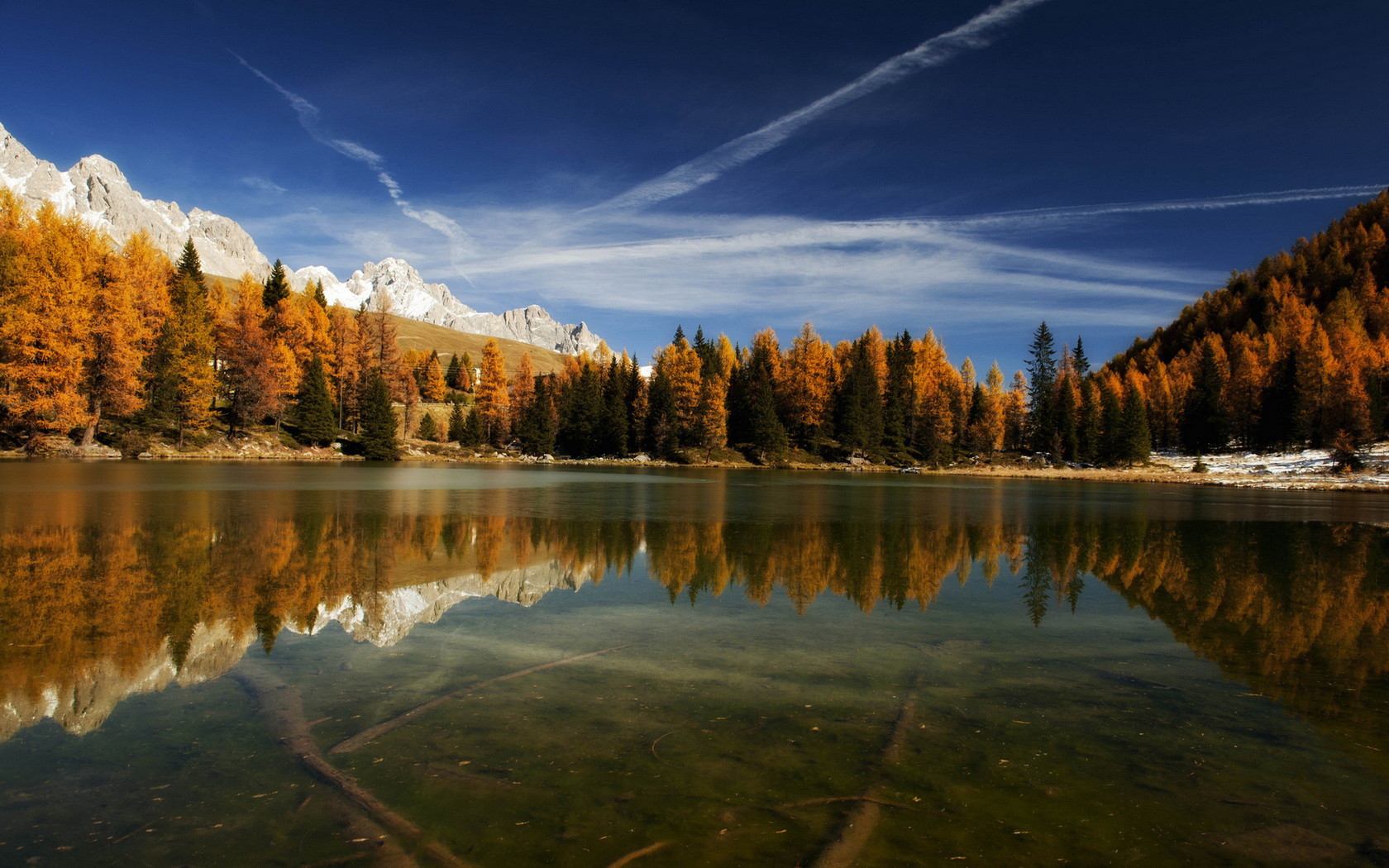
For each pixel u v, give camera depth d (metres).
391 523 17.00
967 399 92.88
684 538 15.94
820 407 83.00
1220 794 4.30
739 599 9.77
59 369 39.94
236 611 8.29
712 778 4.38
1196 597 10.45
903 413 86.94
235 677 6.07
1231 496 37.72
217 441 53.41
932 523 20.55
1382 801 4.25
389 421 63.38
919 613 9.20
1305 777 4.57
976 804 4.12
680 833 3.70
